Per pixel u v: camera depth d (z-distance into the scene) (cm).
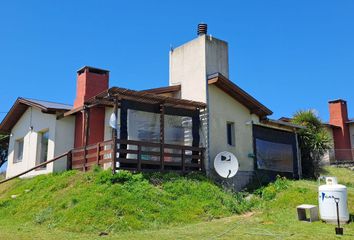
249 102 1991
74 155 1817
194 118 1800
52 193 1466
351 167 3012
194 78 1897
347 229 1080
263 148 2075
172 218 1221
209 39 1914
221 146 1842
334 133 3591
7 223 1243
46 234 1040
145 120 1684
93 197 1259
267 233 1027
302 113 2702
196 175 1658
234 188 1806
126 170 1502
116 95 1532
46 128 2055
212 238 973
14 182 2000
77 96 2003
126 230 1089
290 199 1492
